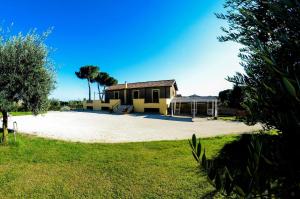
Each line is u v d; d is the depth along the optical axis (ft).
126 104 146.82
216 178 3.96
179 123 80.89
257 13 5.45
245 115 5.51
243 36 5.83
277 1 4.42
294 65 4.50
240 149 32.30
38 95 38.60
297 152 3.98
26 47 37.88
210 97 106.52
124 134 54.65
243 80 5.98
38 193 21.11
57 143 40.86
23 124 75.31
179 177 24.26
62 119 98.02
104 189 21.91
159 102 126.52
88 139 46.83
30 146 37.93
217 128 65.41
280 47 4.99
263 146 4.27
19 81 36.86
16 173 25.88
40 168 27.63
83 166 28.32
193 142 4.13
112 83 208.13
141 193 20.98
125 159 31.01
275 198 3.93
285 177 4.02
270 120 4.75
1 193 21.06
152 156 32.45
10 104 35.96
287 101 4.21
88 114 129.08
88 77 202.90
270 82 4.72
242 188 3.79
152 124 77.92
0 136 45.65
